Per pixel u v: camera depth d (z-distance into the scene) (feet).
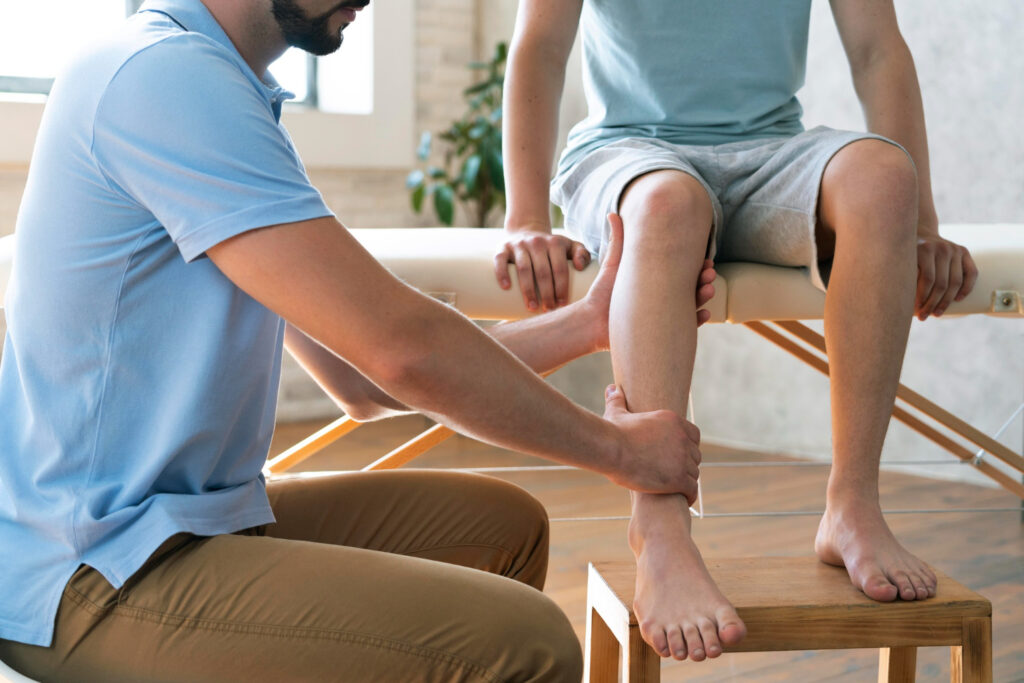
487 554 4.35
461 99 15.75
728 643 3.83
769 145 5.49
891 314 4.64
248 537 3.51
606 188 5.16
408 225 15.40
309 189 3.25
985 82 10.92
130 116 3.16
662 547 4.10
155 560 3.39
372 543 4.32
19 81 12.93
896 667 4.87
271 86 3.92
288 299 3.19
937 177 11.38
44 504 3.42
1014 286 5.68
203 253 3.33
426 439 6.29
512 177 5.70
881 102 5.92
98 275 3.31
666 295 4.51
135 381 3.39
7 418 3.58
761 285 5.37
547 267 5.18
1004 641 6.90
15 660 3.43
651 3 5.89
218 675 3.28
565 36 5.86
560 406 3.59
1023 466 7.36
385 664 3.19
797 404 12.85
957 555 8.89
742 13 5.90
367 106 14.62
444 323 3.32
